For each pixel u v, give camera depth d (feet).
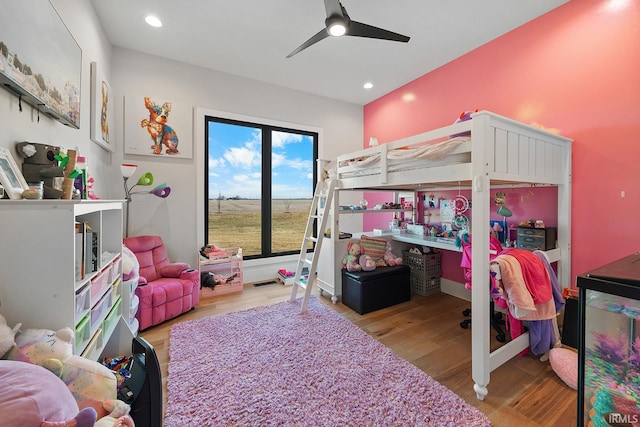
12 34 3.83
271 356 6.55
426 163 6.54
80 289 4.35
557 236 7.61
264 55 10.30
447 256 11.23
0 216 3.44
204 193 11.51
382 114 14.16
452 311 9.42
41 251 3.61
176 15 8.02
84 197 5.56
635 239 6.48
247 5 7.63
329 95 14.10
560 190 7.46
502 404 5.09
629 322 2.80
